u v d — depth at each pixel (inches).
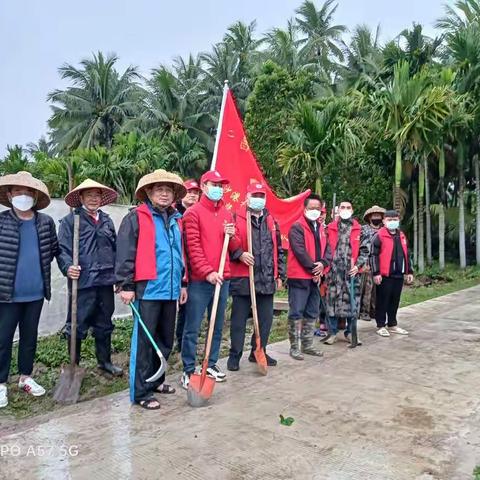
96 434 134.2
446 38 613.3
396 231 251.3
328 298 227.9
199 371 181.6
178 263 159.8
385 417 144.1
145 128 1177.4
